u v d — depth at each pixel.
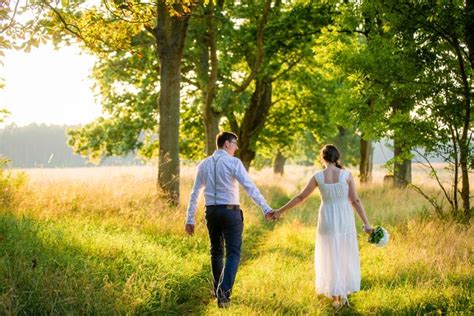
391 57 10.71
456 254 7.65
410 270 6.95
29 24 6.05
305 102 26.45
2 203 9.24
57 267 5.89
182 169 21.27
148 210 9.99
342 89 13.56
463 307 5.47
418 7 10.27
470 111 10.43
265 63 21.59
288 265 7.68
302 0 19.17
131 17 7.22
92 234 7.75
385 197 16.45
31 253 6.16
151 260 6.91
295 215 14.55
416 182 21.53
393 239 9.27
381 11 11.11
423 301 5.63
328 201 6.09
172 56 12.30
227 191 5.99
